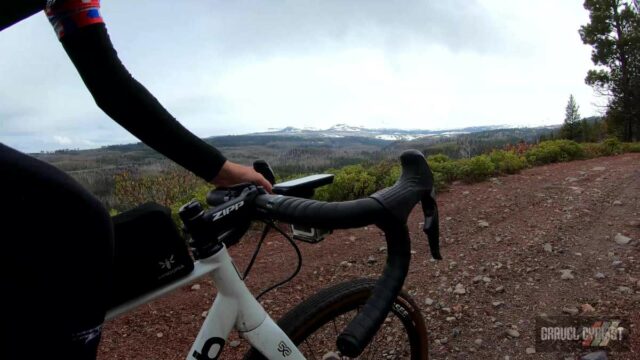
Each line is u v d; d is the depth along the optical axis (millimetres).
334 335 2084
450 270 3869
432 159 9016
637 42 32438
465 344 2734
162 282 1114
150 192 7254
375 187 7211
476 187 7406
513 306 3154
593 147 14469
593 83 35688
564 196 6363
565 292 3293
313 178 1378
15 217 793
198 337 1312
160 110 1056
